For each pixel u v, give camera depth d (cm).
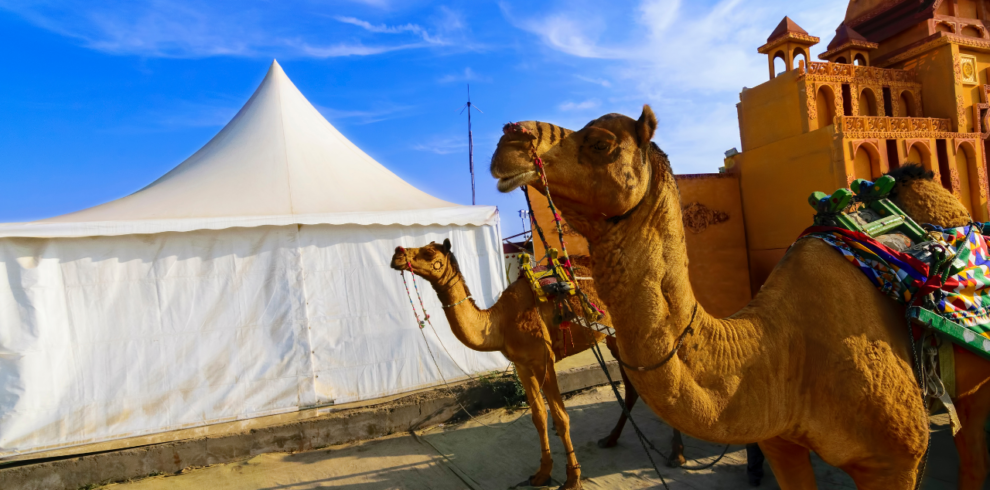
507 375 806
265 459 630
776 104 746
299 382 754
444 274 526
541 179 214
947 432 520
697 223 764
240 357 734
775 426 247
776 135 748
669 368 223
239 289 744
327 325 788
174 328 707
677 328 228
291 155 928
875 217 319
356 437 675
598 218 230
